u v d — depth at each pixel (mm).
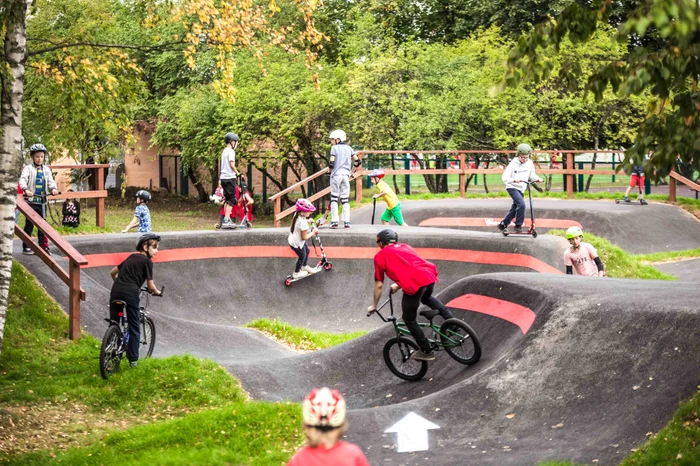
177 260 15625
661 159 5379
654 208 21438
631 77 5105
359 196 22891
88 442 7539
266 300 15484
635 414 6344
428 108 24797
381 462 6441
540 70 5734
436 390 8703
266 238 16406
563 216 20609
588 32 5609
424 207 21953
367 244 16109
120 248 15141
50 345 10312
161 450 6828
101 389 8914
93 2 17609
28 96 17734
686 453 5410
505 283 10234
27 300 11094
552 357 7766
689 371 6527
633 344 7332
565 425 6676
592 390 7051
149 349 10211
